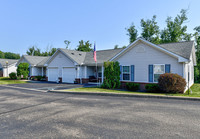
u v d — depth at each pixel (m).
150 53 12.41
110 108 6.02
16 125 4.35
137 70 13.11
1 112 5.74
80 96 9.12
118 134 3.61
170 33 31.53
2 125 4.37
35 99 8.30
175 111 5.46
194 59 17.53
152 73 12.27
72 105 6.68
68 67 19.56
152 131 3.74
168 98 7.91
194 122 4.33
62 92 10.70
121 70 14.09
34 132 3.83
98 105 6.59
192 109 5.71
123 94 8.81
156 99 7.79
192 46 12.02
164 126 4.05
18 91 11.85
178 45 13.08
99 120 4.62
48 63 22.34
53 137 3.52
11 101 7.82
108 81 13.53
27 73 25.39
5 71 32.53
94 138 3.42
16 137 3.55
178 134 3.55
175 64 11.17
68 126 4.18
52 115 5.23
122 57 14.05
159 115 5.01
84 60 19.86
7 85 16.58
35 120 4.74
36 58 28.39
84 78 18.81
